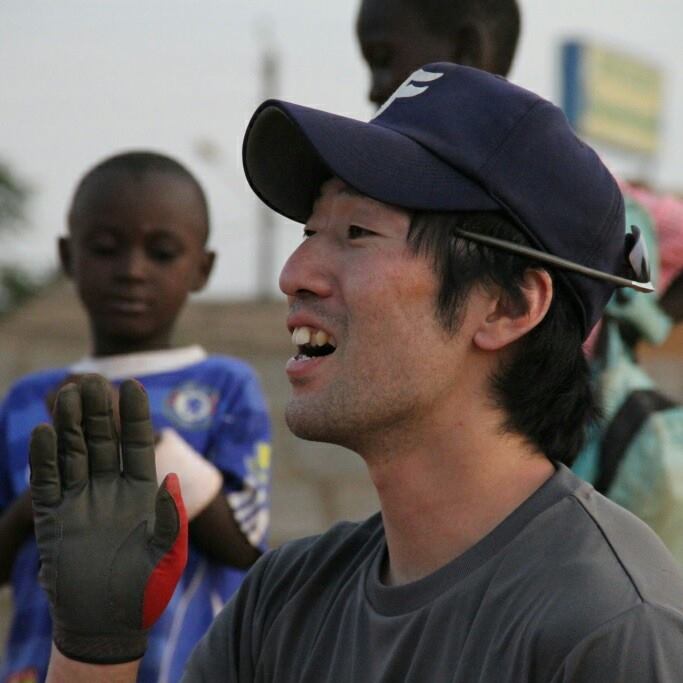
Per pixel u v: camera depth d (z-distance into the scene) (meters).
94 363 4.79
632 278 2.70
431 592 2.46
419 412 2.52
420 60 4.18
